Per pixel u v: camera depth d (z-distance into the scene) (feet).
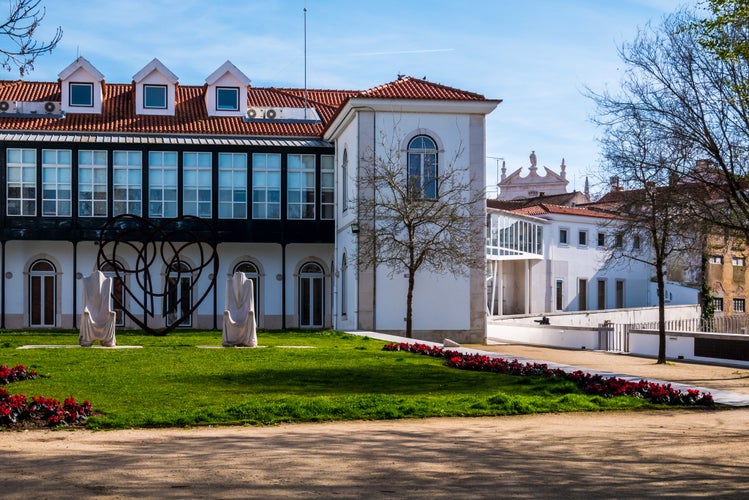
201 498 28.35
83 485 29.91
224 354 79.25
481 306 128.36
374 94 127.85
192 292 147.13
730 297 225.35
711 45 81.56
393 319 126.31
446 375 67.67
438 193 128.57
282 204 146.51
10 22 43.68
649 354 117.08
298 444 38.88
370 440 40.37
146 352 80.02
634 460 36.65
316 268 152.25
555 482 31.89
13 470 32.32
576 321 173.58
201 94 163.53
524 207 213.87
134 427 43.27
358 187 126.31
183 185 144.36
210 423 44.68
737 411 54.24
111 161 142.72
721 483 32.40
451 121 129.18
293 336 110.52
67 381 58.49
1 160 139.74
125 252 145.07
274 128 152.66
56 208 141.59
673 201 88.99
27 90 155.84
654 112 90.12
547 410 51.60
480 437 41.91
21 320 144.05
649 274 226.58
